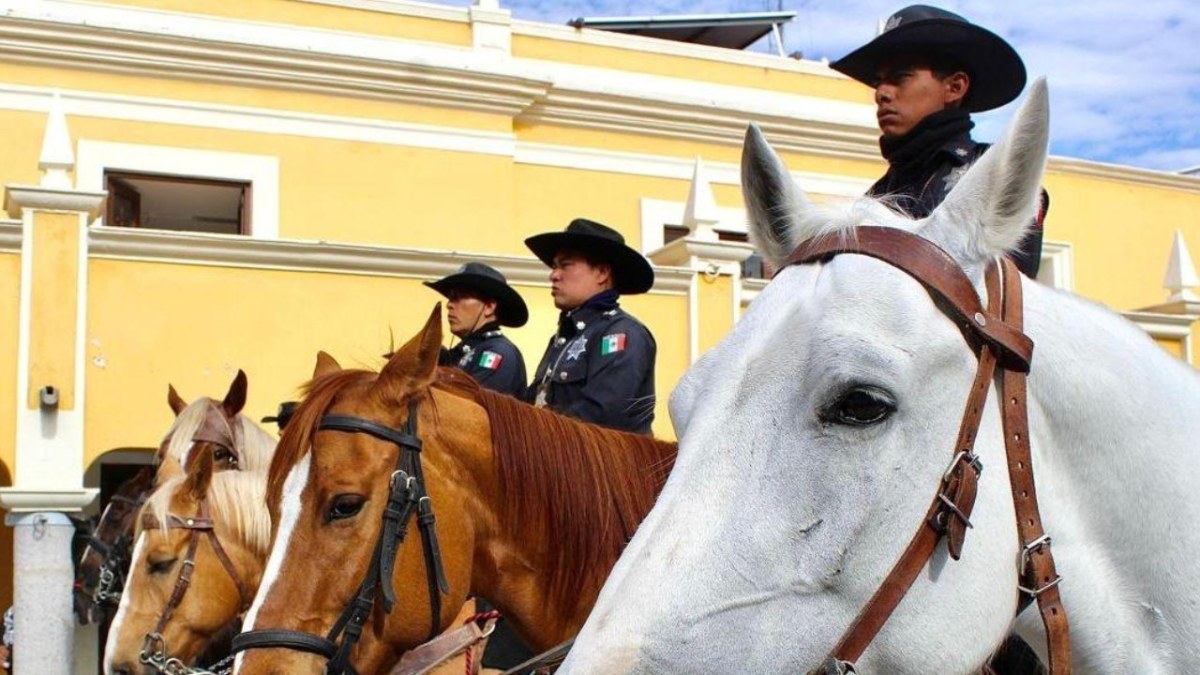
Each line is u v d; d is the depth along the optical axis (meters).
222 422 6.02
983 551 1.84
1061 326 2.07
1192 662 2.04
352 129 12.98
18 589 7.89
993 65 2.80
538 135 13.99
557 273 4.91
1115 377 2.07
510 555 3.60
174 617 5.66
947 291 1.86
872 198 2.13
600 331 4.54
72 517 8.21
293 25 13.01
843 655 1.77
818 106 15.58
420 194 13.18
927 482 1.81
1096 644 2.03
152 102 12.22
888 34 2.77
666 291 9.82
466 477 3.57
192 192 12.58
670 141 14.52
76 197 8.23
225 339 8.64
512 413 3.69
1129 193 16.95
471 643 4.02
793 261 2.00
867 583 1.78
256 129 12.61
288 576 3.34
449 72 13.21
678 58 14.98
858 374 1.78
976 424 1.85
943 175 2.64
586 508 3.63
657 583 1.75
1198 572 2.05
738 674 1.73
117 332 8.38
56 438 8.07
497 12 13.89
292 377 8.76
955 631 1.81
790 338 1.85
